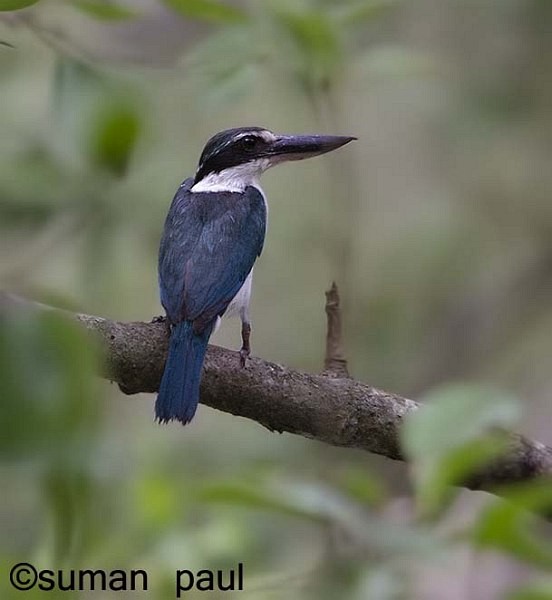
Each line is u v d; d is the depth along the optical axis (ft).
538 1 54.19
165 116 47.57
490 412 14.82
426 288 57.21
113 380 26.16
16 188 38.63
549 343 57.21
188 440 43.86
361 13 32.96
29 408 9.79
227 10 29.63
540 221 58.44
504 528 15.08
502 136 55.06
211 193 34.30
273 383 25.96
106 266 40.96
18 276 39.88
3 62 44.04
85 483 10.50
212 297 31.19
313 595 19.94
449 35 54.95
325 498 16.74
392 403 26.07
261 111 52.31
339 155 39.27
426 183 59.72
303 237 54.70
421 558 16.10
